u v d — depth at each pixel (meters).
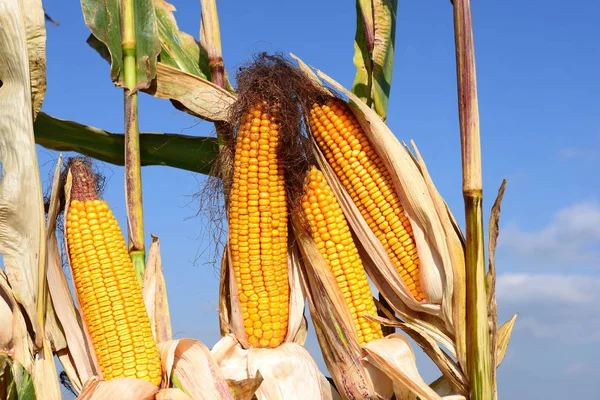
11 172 1.02
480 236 1.04
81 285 1.01
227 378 1.02
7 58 1.04
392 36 1.25
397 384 1.04
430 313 1.06
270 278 1.04
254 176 1.04
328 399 1.06
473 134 1.04
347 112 1.07
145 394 0.99
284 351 1.04
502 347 1.08
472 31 1.04
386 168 1.07
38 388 1.01
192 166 1.23
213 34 1.19
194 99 1.16
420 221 1.06
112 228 1.02
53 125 1.20
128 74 1.14
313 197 1.06
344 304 1.05
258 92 1.05
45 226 1.04
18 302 1.01
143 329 1.01
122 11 1.15
